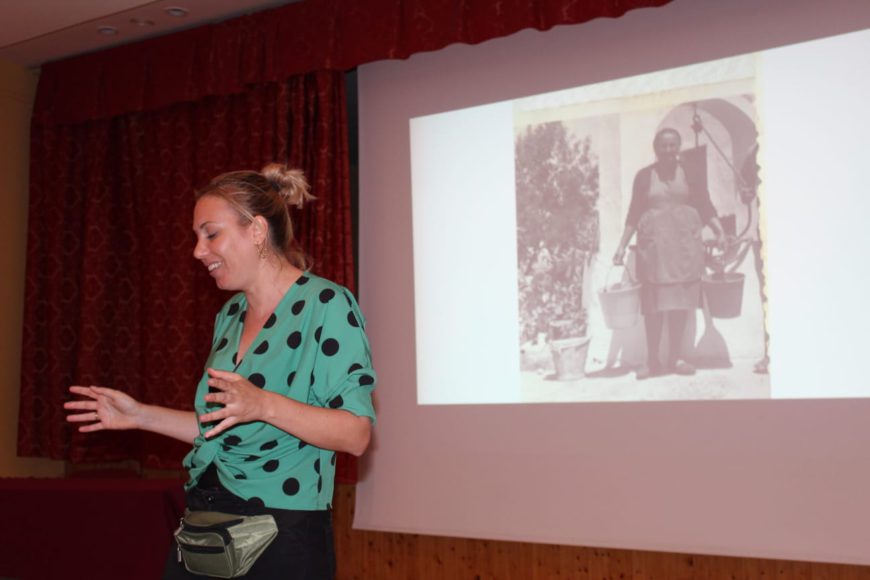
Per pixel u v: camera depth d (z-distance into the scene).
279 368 1.58
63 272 5.59
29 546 2.70
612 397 3.92
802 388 3.52
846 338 3.46
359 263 4.66
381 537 4.62
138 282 5.46
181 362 5.15
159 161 5.39
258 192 1.68
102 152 5.55
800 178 3.60
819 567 3.61
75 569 2.66
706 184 3.80
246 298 1.76
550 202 4.18
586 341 4.02
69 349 5.57
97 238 5.50
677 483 3.73
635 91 4.01
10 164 5.66
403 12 4.45
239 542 1.45
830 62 3.58
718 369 3.70
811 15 3.63
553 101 4.21
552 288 4.13
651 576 3.92
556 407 4.05
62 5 4.82
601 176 4.06
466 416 4.27
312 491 1.55
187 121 5.32
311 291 1.62
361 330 1.61
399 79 4.64
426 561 4.48
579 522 3.93
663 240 3.88
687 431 3.74
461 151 4.43
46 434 5.53
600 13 3.90
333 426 1.45
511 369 4.19
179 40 5.17
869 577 3.52
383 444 4.46
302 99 4.78
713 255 3.76
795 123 3.63
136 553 2.60
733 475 3.62
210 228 1.64
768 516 3.54
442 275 4.41
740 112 3.75
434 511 4.29
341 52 4.61
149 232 5.37
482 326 4.29
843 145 3.53
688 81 3.89
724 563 3.78
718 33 3.83
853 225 3.48
